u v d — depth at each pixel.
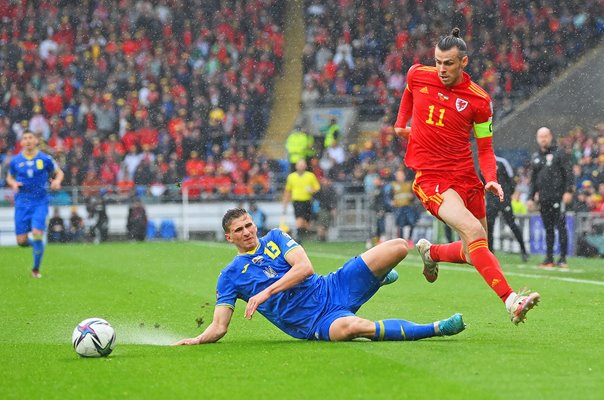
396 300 25.19
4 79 71.81
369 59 76.44
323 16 78.25
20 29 75.00
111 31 75.81
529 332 18.20
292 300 16.67
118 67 73.69
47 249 51.69
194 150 68.12
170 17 77.12
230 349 15.99
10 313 23.53
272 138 73.25
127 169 64.81
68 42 74.94
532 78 73.50
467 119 17.95
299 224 51.44
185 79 73.62
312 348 15.68
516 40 75.12
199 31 77.06
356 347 15.64
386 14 78.25
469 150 18.27
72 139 66.19
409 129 18.97
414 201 52.75
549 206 36.12
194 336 19.12
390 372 13.41
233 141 67.25
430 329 16.31
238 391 12.45
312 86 74.25
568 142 58.31
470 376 13.10
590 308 22.64
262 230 61.41
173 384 13.00
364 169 63.00
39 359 15.49
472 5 77.12
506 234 47.06
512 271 34.97
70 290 29.23
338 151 66.81
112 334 15.50
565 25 75.00
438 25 77.44
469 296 26.05
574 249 43.50
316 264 39.72
